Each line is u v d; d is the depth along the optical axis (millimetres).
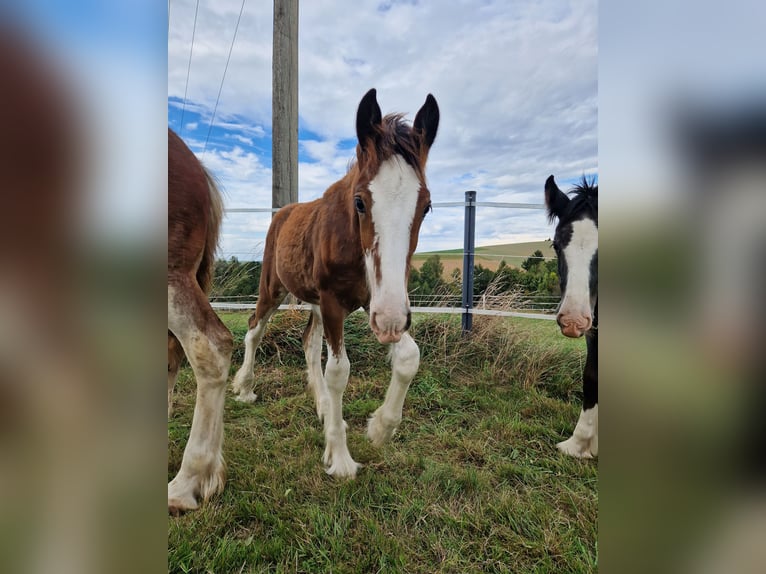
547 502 1766
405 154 1614
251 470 1976
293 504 1716
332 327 1997
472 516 1650
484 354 3500
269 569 1391
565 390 3102
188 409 2645
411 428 2512
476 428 2496
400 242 1573
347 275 1926
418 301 3965
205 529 1538
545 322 3686
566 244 2170
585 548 1481
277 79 4090
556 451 2221
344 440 2012
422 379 3199
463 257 3615
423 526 1608
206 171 1981
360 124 1633
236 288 4328
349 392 3068
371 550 1468
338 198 1985
